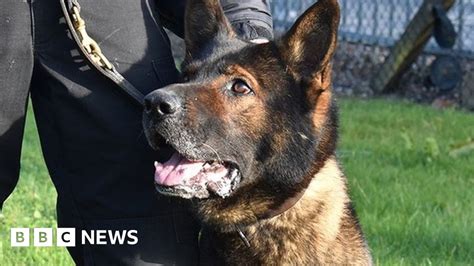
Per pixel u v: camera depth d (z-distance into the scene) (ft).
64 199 4.06
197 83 3.94
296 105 4.09
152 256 4.02
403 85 12.63
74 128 3.93
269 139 4.03
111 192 3.97
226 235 4.17
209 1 4.24
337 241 4.19
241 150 3.96
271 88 4.03
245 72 4.00
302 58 4.10
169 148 3.95
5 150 3.96
